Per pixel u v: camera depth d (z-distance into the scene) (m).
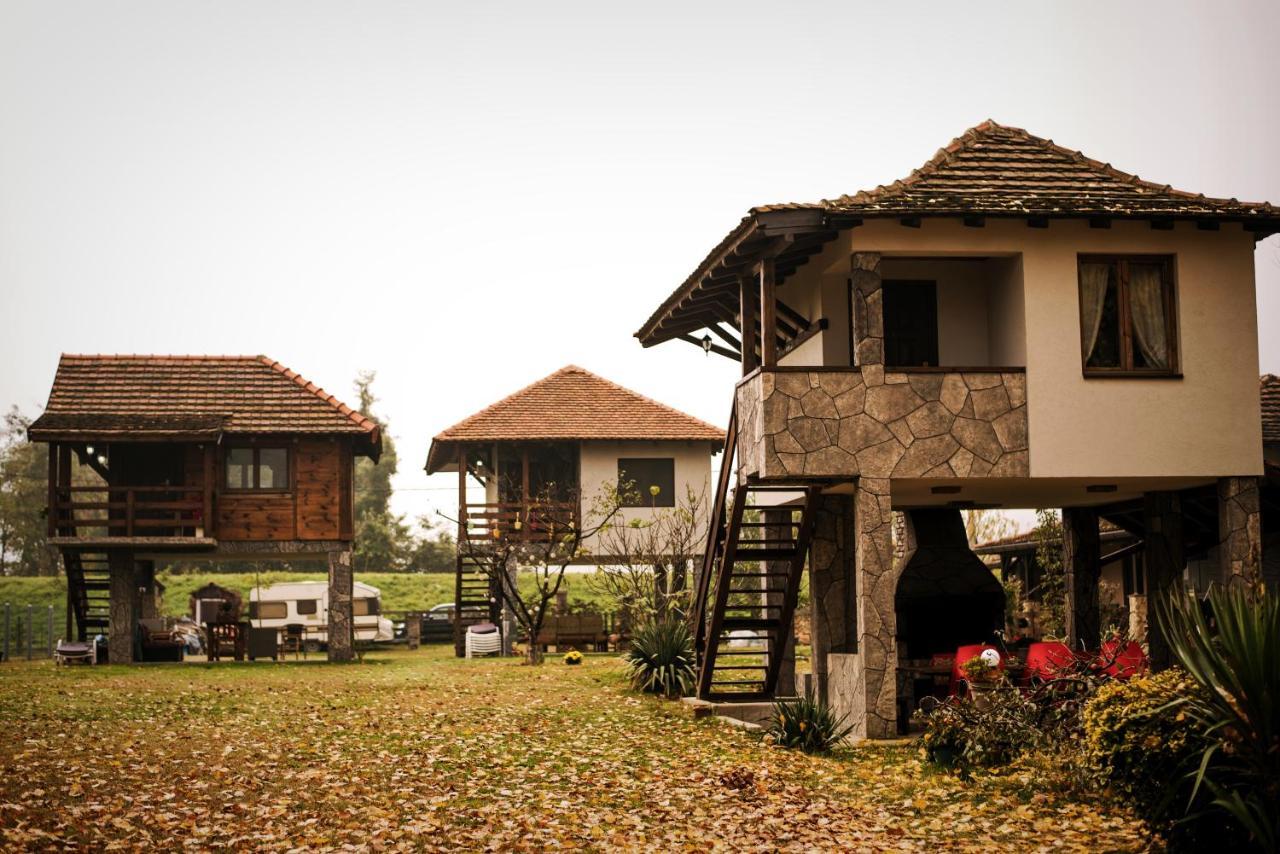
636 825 10.40
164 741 14.62
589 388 38.47
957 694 14.94
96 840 9.62
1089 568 20.08
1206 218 15.39
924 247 15.45
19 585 51.16
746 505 20.25
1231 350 16.06
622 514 35.66
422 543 69.12
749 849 9.55
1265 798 8.02
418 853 9.48
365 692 20.55
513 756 13.69
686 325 21.45
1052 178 16.59
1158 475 15.74
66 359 32.03
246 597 50.72
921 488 16.55
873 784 12.02
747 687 20.86
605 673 23.30
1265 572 20.33
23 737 14.78
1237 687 8.22
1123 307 15.95
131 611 29.61
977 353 16.86
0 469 66.38
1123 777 8.89
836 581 18.94
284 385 31.80
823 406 15.27
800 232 14.83
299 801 11.17
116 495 30.69
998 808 10.57
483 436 35.34
